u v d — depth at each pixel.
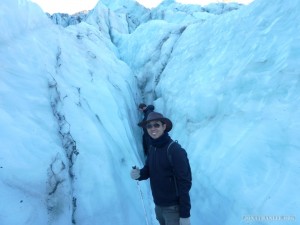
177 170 2.25
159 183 2.39
